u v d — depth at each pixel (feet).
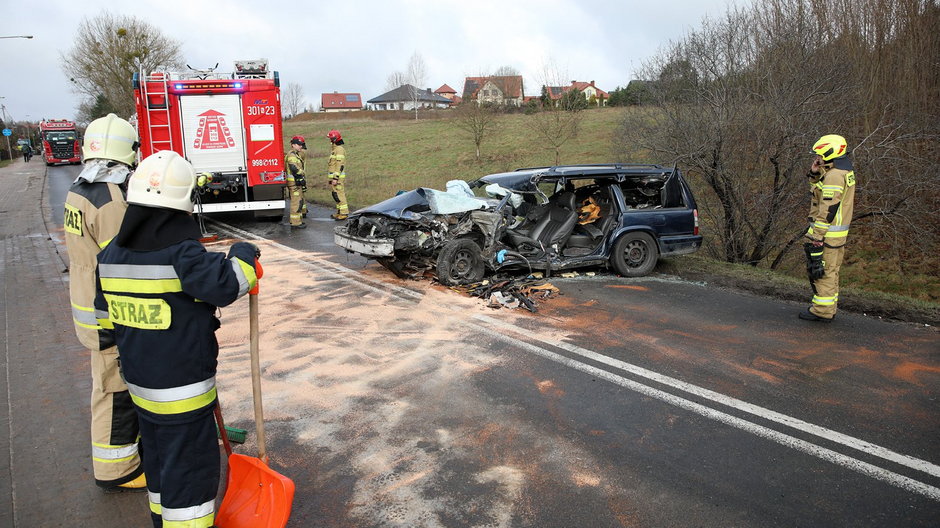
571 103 73.05
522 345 18.98
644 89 44.39
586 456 12.64
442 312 22.33
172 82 38.78
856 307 22.74
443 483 11.76
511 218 27.86
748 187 37.60
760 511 10.78
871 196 39.75
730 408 14.69
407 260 26.94
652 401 15.10
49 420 14.56
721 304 23.57
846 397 15.23
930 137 38.81
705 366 17.25
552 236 27.91
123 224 8.49
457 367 17.30
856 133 41.83
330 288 25.77
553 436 13.47
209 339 8.94
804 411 14.52
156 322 8.48
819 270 20.39
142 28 139.74
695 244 29.35
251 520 9.25
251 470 9.62
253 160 41.11
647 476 11.89
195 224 8.91
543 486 11.63
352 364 17.57
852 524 10.43
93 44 136.67
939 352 18.24
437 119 179.83
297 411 14.73
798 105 34.83
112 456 11.36
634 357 17.95
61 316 22.81
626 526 10.43
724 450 12.82
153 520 9.37
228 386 16.08
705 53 38.52
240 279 8.83
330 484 11.76
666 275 28.66
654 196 29.86
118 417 11.34
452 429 13.84
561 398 15.31
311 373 16.96
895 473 11.94
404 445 13.17
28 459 12.82
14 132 225.97
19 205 58.95
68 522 10.73
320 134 152.87
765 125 35.83
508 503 11.11
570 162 78.28
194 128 39.91
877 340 19.34
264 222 45.65
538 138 99.60
